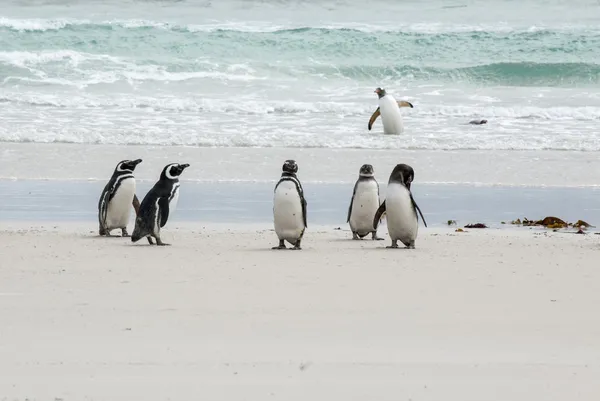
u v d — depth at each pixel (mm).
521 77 49000
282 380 7863
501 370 8219
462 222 19578
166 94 41812
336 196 22781
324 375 8008
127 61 48375
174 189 16016
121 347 8812
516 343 9141
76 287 11750
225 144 30281
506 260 14328
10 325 9617
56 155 27844
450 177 25734
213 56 50875
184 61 48812
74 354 8555
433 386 7746
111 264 13633
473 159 28344
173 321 9891
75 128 32125
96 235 17328
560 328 9766
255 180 25000
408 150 29938
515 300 11164
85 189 23344
